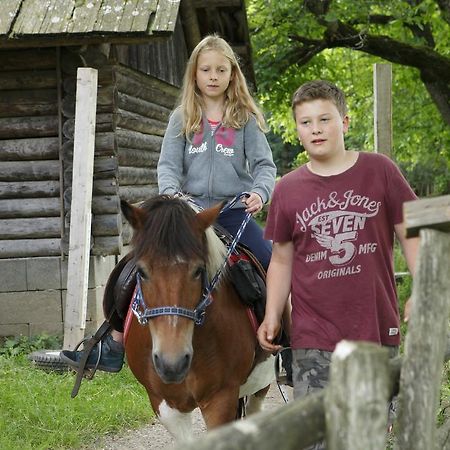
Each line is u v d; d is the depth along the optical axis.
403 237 4.10
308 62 22.92
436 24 22.44
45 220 10.74
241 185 5.25
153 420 7.65
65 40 9.68
